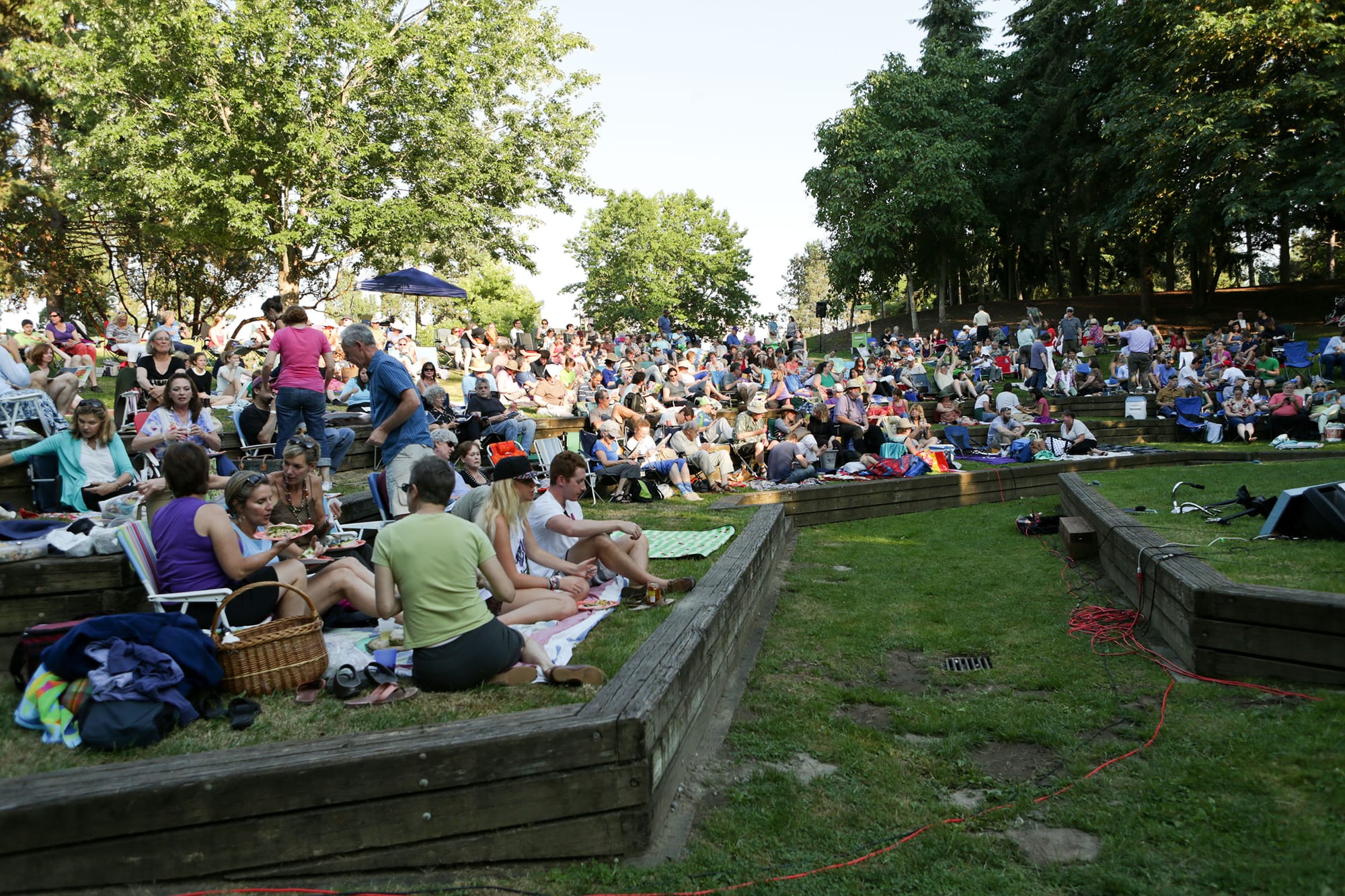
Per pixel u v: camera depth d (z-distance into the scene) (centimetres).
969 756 454
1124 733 466
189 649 381
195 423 739
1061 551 935
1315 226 3291
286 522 598
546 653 467
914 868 345
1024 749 461
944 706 518
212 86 2052
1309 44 2633
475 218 2428
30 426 797
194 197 2056
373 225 2211
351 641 482
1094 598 734
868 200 3966
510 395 1498
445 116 2331
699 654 469
